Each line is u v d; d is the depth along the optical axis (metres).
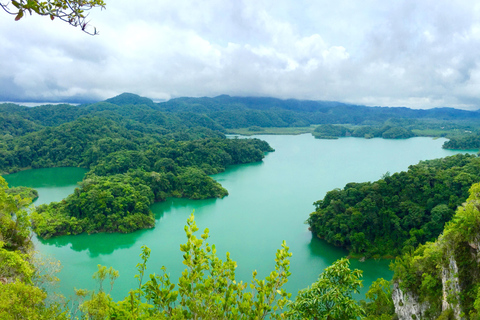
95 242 71.94
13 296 18.89
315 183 126.62
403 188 76.12
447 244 33.41
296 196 108.62
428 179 76.06
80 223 77.06
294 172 148.12
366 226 69.19
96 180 94.12
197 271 11.00
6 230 46.81
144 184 102.12
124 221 78.12
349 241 68.06
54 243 71.31
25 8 8.02
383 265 62.44
